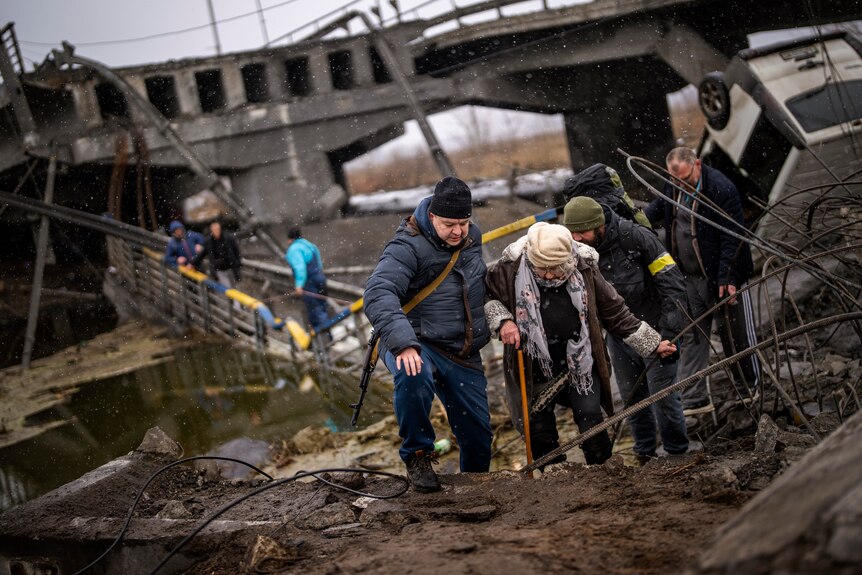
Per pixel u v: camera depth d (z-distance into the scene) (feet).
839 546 4.70
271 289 54.19
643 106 88.17
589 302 13.85
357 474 13.93
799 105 32.32
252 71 90.79
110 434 30.35
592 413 14.64
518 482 12.55
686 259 18.54
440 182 13.03
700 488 10.00
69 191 79.20
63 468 27.27
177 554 11.86
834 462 5.74
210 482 15.24
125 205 83.05
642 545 8.09
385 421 24.94
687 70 75.25
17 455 29.32
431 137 72.28
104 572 12.39
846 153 31.48
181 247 50.16
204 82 90.43
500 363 28.04
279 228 83.61
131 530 12.48
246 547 11.32
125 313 57.57
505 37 84.53
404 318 12.46
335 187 85.87
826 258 22.58
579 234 14.98
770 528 5.39
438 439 22.15
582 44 79.51
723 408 18.21
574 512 10.53
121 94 84.48
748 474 10.55
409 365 12.09
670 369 15.46
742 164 35.47
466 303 13.53
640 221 15.94
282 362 37.70
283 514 12.60
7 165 72.13
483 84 86.38
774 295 22.74
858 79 32.99
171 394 34.83
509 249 14.19
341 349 38.17
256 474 22.41
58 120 78.07
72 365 45.32
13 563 12.97
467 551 8.81
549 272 13.65
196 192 83.56
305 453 23.58
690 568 5.65
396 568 8.49
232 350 41.91
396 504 12.23
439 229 13.01
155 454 16.42
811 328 12.33
